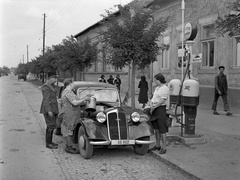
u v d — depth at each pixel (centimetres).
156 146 746
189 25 828
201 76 1510
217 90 1214
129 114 721
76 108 729
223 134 893
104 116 678
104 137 670
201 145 773
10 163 659
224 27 566
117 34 1127
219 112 1316
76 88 834
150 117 731
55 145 793
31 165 646
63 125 739
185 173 582
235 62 1293
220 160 646
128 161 683
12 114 1425
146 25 1158
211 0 1418
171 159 659
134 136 691
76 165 650
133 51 1124
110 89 855
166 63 1933
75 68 2309
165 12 1859
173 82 841
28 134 966
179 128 970
